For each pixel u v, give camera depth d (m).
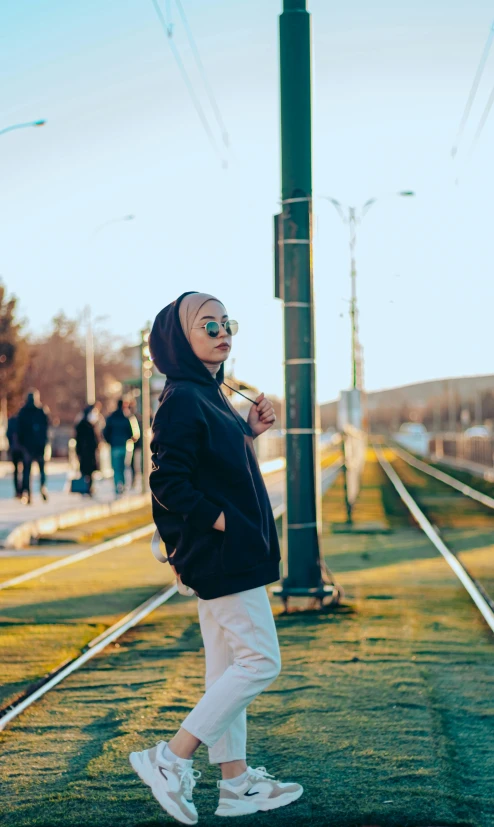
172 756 3.44
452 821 3.48
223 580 3.39
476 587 9.31
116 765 4.16
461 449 45.31
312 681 5.57
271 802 3.60
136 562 11.52
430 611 7.95
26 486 18.94
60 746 4.45
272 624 3.52
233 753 3.64
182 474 3.30
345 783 3.90
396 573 10.34
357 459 26.91
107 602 8.52
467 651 6.36
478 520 17.48
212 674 3.68
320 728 4.66
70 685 5.57
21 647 6.62
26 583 9.66
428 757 4.21
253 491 3.49
